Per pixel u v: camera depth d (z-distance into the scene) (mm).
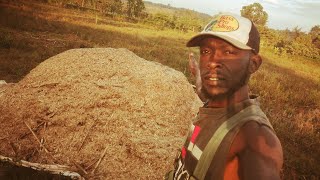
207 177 794
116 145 3982
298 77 17891
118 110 4254
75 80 4516
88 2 43906
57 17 28828
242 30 828
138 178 3705
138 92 4441
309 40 34375
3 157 3834
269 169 665
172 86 4695
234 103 825
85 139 4051
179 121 4395
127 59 4934
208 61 838
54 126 4180
